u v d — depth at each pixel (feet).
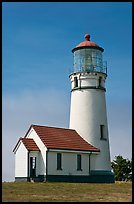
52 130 135.23
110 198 74.23
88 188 96.07
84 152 134.62
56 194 79.87
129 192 88.07
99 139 141.49
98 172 138.00
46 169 123.65
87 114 142.10
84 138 140.67
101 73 144.97
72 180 129.80
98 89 144.15
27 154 124.98
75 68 146.82
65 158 129.39
